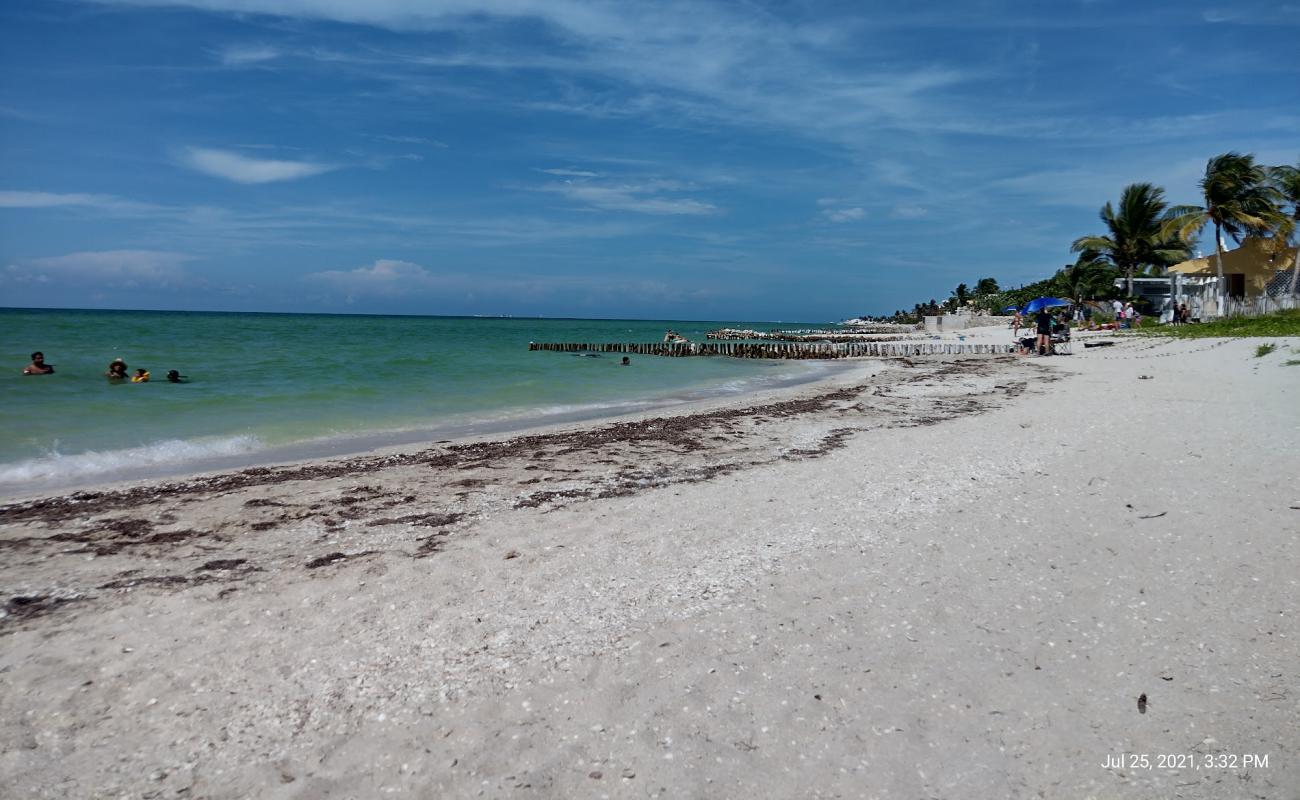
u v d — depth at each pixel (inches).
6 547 294.5
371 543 293.1
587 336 3462.1
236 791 144.9
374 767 151.2
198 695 179.2
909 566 245.6
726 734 158.1
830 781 142.9
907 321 4527.6
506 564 261.3
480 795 141.9
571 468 434.9
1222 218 1624.0
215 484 400.2
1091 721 158.4
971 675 177.8
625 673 183.5
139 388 789.9
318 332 2659.9
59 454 479.8
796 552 262.8
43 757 155.9
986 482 347.3
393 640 204.7
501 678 183.3
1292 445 386.3
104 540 303.0
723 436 541.6
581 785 144.0
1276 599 208.2
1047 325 1307.8
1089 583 226.2
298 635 209.5
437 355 1520.7
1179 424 464.4
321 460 469.7
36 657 198.4
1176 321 1654.8
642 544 278.7
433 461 461.7
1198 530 265.1
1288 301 1551.4
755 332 3786.9
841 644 194.5
